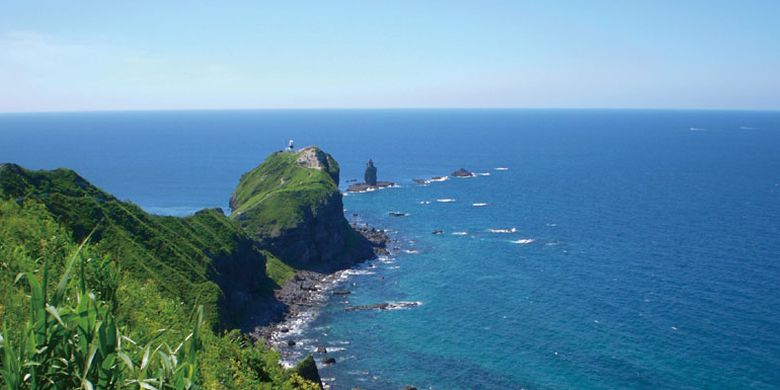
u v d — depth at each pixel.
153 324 42.25
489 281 144.25
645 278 141.75
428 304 129.88
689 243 175.25
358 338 112.31
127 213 115.06
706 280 138.62
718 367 94.25
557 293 133.12
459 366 99.19
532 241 183.25
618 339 106.50
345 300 134.75
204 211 144.12
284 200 174.00
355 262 168.12
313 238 168.62
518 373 95.62
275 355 58.16
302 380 59.38
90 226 103.88
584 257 163.00
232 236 138.12
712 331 108.31
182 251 117.38
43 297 16.61
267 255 160.00
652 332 108.88
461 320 119.38
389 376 96.38
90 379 16.28
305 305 132.12
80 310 16.88
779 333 106.50
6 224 55.00
